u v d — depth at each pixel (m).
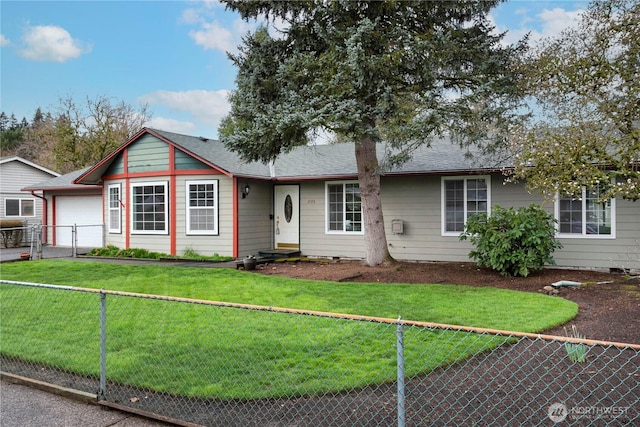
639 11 7.86
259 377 4.16
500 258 9.75
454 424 3.22
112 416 3.66
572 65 8.49
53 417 3.66
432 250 12.98
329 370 4.23
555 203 11.42
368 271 11.01
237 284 9.18
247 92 11.75
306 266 12.39
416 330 5.36
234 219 13.91
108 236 16.41
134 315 6.48
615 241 10.85
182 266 12.22
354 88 9.90
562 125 8.65
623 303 6.96
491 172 11.90
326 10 10.34
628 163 8.05
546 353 4.61
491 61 10.28
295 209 15.05
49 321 6.30
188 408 3.68
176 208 14.66
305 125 9.93
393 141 10.43
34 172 22.84
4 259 14.35
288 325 5.76
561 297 7.72
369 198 11.86
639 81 7.74
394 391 3.79
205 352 4.86
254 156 11.55
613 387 3.72
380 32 9.92
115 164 16.03
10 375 4.44
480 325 5.72
